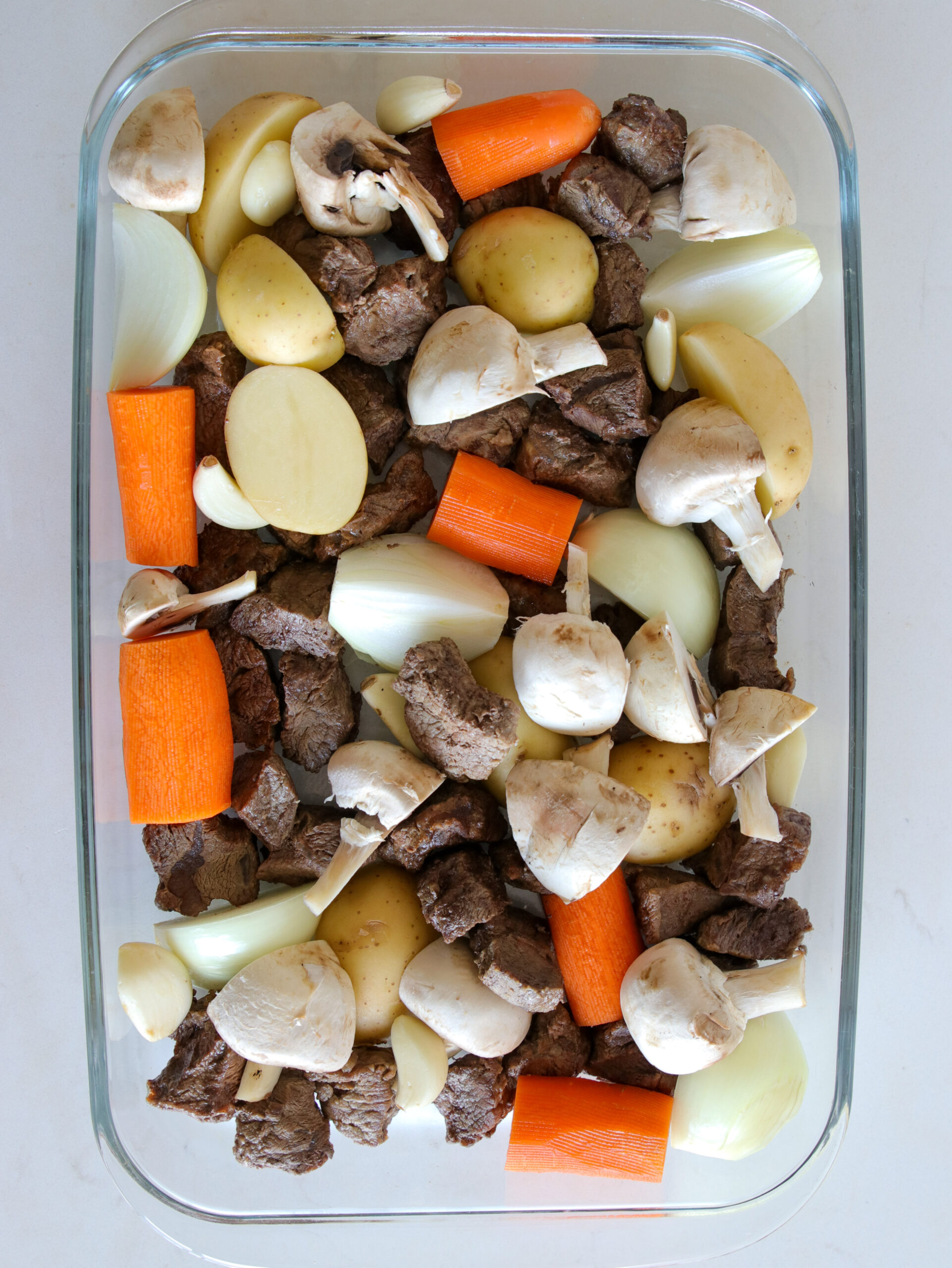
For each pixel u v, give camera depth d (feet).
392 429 1.70
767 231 1.68
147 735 1.64
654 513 1.69
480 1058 1.70
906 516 1.89
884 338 1.88
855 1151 1.91
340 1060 1.65
